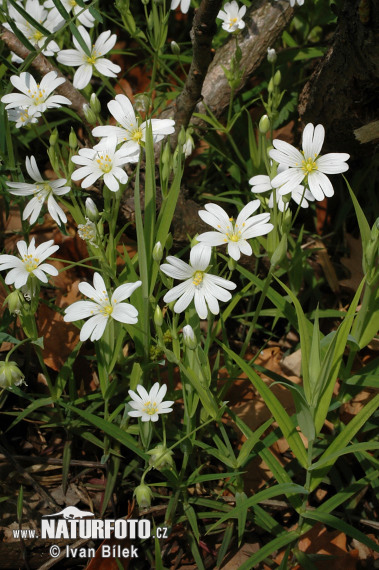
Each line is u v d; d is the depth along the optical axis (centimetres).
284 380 48
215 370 48
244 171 57
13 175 49
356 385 47
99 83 60
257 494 44
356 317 47
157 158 52
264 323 54
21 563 46
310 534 47
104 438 47
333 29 60
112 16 61
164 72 59
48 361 50
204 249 44
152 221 45
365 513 48
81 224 46
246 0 56
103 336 45
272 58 51
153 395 44
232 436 49
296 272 51
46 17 52
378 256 45
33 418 49
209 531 46
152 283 45
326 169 44
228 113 54
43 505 47
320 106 52
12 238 54
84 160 45
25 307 44
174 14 61
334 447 44
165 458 44
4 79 53
